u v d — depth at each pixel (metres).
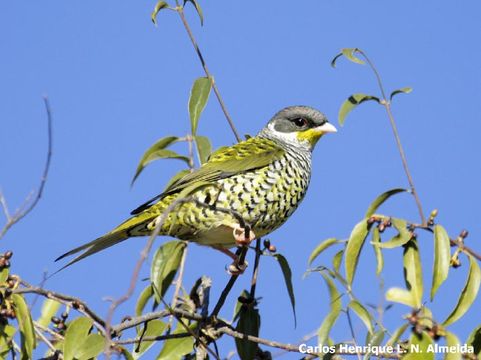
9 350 9.73
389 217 10.73
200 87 12.53
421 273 10.58
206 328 11.15
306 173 13.48
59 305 11.01
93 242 11.98
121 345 10.25
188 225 12.42
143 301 11.53
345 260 10.57
